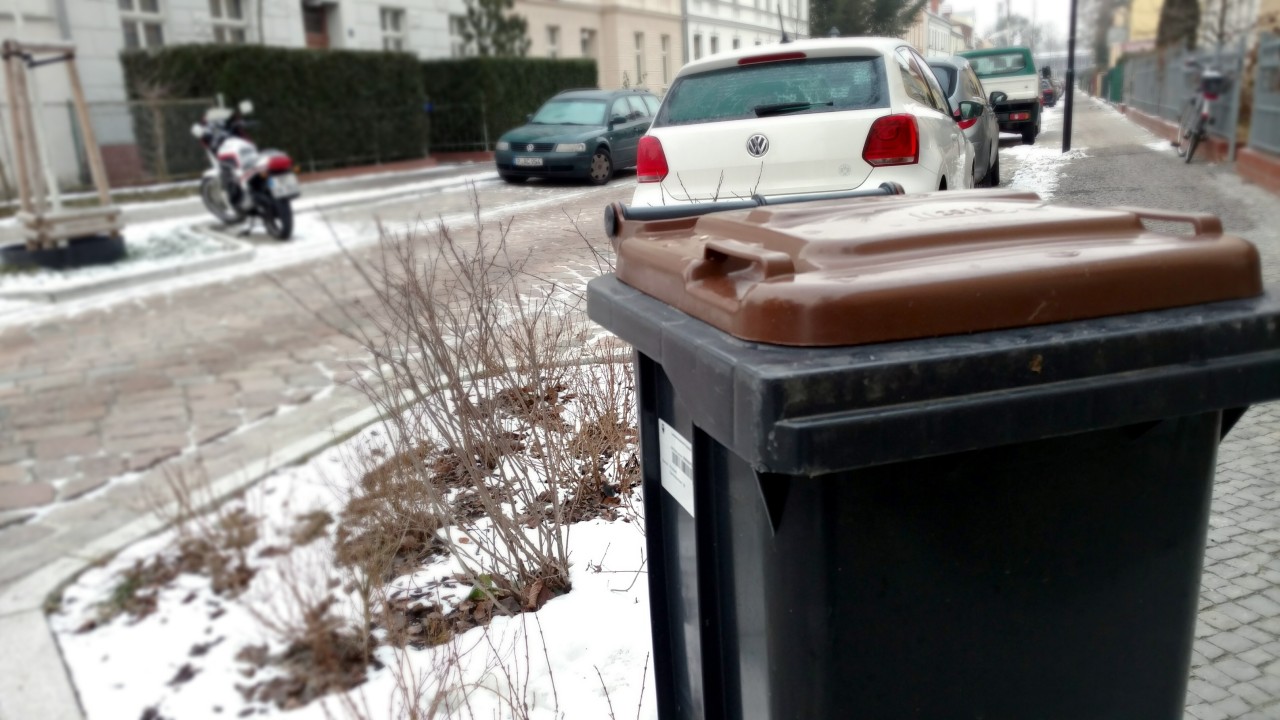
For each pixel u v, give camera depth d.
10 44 9.36
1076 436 1.34
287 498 3.57
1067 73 16.31
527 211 10.63
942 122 6.65
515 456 3.39
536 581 2.99
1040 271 1.26
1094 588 1.40
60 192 16.84
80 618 3.01
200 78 18.61
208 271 9.77
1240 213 8.73
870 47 5.96
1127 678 1.45
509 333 4.00
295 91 20.02
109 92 18.64
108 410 5.29
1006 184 12.16
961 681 1.38
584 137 16.17
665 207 1.93
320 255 10.08
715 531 1.56
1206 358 1.27
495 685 2.54
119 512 3.86
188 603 3.03
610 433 3.71
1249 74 12.21
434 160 23.61
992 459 1.31
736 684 1.58
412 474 3.31
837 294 1.20
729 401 1.22
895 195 1.90
